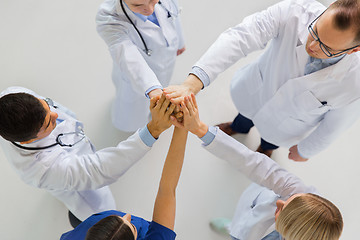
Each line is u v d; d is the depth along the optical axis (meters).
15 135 0.97
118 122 2.00
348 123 1.40
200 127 1.20
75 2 2.41
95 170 1.17
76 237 1.05
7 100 0.95
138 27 1.37
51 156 1.13
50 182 1.16
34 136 1.01
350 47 1.02
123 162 1.19
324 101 1.31
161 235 1.06
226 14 2.50
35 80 2.18
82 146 1.34
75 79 2.22
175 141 1.21
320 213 0.93
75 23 2.36
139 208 1.98
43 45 2.28
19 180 1.94
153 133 1.19
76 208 1.51
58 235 1.87
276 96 1.44
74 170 1.15
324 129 1.48
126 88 1.66
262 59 1.48
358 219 2.04
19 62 2.21
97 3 2.43
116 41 1.36
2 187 1.92
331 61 1.17
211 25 2.46
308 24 1.20
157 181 2.04
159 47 1.47
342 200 2.08
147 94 1.32
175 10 1.45
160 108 1.17
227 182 2.08
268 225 1.20
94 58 2.28
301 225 0.94
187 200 2.02
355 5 0.94
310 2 1.23
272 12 1.29
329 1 2.44
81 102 2.17
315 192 1.15
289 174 1.20
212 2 2.52
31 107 0.96
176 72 2.31
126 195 2.00
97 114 2.16
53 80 2.20
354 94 1.22
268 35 1.31
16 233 1.85
